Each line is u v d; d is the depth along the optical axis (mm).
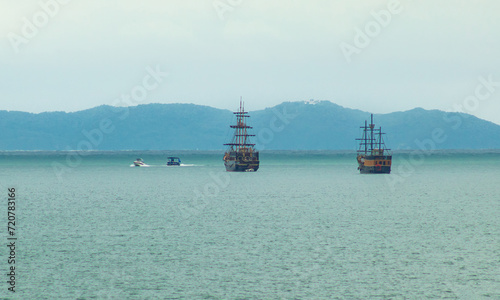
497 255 134750
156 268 123562
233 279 115562
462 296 105500
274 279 115688
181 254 136500
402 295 106188
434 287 110438
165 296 105750
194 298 104625
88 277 117062
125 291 108375
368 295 106250
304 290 108875
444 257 132875
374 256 134125
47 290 108875
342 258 132125
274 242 150750
